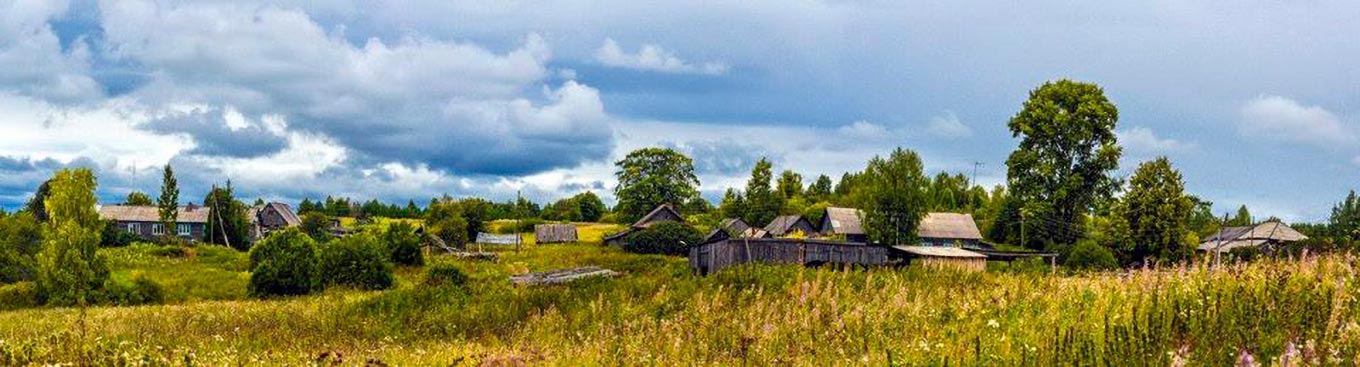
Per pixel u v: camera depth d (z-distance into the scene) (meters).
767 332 12.96
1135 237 65.44
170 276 62.06
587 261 76.94
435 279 57.78
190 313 33.53
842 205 114.62
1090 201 78.25
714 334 14.02
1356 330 8.27
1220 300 10.50
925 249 53.03
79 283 53.81
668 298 21.95
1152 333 9.27
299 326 24.95
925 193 80.50
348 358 14.29
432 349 16.75
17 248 62.94
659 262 74.56
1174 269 13.98
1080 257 56.16
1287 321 9.23
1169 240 64.62
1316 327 8.75
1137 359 8.69
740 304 19.39
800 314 14.61
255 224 119.12
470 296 28.77
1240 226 87.75
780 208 122.25
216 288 57.38
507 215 154.12
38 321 33.06
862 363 10.24
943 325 12.75
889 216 80.31
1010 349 10.02
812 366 11.03
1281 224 80.38
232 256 76.50
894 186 80.06
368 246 57.16
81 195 55.66
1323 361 7.81
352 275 55.91
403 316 26.27
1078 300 12.71
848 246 48.88
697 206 140.62
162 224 112.50
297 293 54.56
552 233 103.56
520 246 92.62
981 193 130.12
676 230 84.94
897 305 14.27
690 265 54.62
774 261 47.94
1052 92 79.75
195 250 78.00
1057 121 77.56
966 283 20.59
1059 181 78.31
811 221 111.12
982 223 100.44
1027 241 81.88
